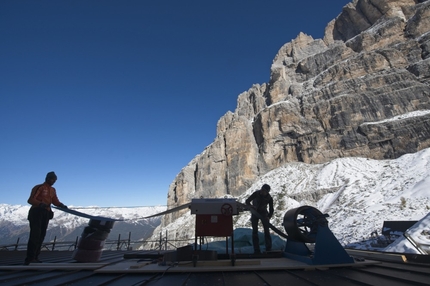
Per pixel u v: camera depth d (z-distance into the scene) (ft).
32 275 12.76
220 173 184.44
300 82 213.66
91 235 17.51
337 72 179.42
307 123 166.09
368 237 57.00
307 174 139.85
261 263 14.90
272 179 148.25
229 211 15.29
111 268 14.20
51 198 17.90
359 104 152.76
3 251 28.81
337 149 147.33
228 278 11.81
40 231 16.70
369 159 130.41
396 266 13.61
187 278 11.91
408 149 122.52
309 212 16.62
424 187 73.51
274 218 105.70
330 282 10.66
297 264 14.34
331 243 14.69
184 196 189.67
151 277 12.21
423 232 30.83
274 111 180.24
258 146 184.14
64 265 15.21
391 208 71.20
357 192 98.84
